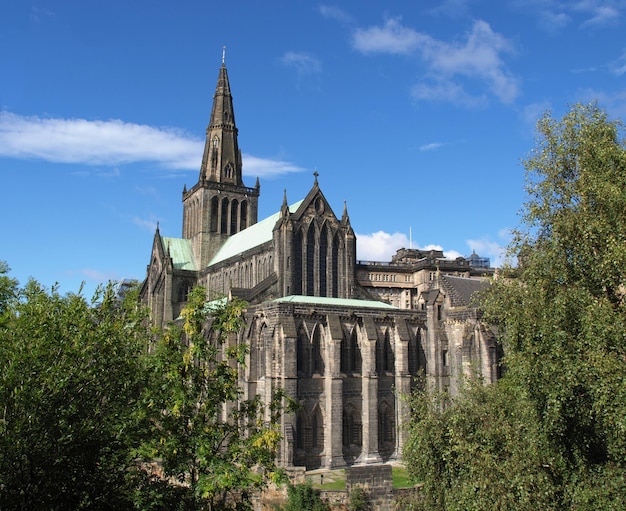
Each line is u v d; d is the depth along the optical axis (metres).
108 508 45.00
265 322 102.69
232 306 49.84
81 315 45.97
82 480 43.53
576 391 41.94
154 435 46.59
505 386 55.00
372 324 107.19
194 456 45.62
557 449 42.16
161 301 168.25
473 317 109.81
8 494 39.41
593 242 44.16
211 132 183.25
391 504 74.06
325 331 103.00
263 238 148.88
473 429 53.00
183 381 47.56
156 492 46.16
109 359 45.62
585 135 48.94
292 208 137.25
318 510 71.00
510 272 51.62
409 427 61.94
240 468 45.16
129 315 51.72
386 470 75.06
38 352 39.72
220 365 48.50
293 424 95.69
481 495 43.03
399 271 177.25
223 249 172.50
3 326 42.72
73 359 42.16
